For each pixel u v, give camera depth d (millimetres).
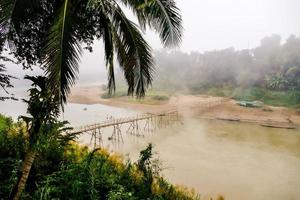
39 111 3717
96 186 4840
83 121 41281
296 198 14797
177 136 31438
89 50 6262
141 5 4906
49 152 5352
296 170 19766
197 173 18203
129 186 5941
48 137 3787
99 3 4812
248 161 21766
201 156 22734
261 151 25266
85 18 5488
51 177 4422
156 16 5340
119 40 5430
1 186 4047
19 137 6176
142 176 6469
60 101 3818
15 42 4891
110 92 5648
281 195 15219
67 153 6312
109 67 5562
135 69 5609
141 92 5852
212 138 30859
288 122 43062
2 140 5910
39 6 4715
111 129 34594
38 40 5492
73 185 4391
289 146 27625
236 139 30562
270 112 51000
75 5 4598
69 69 3918
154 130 34875
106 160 7066
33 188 4469
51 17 5215
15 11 3877
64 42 3953
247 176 18141
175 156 22391
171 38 5422
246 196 14898
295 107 53938
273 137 32250
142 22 5617
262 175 18438
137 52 5512
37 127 3771
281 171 19438
